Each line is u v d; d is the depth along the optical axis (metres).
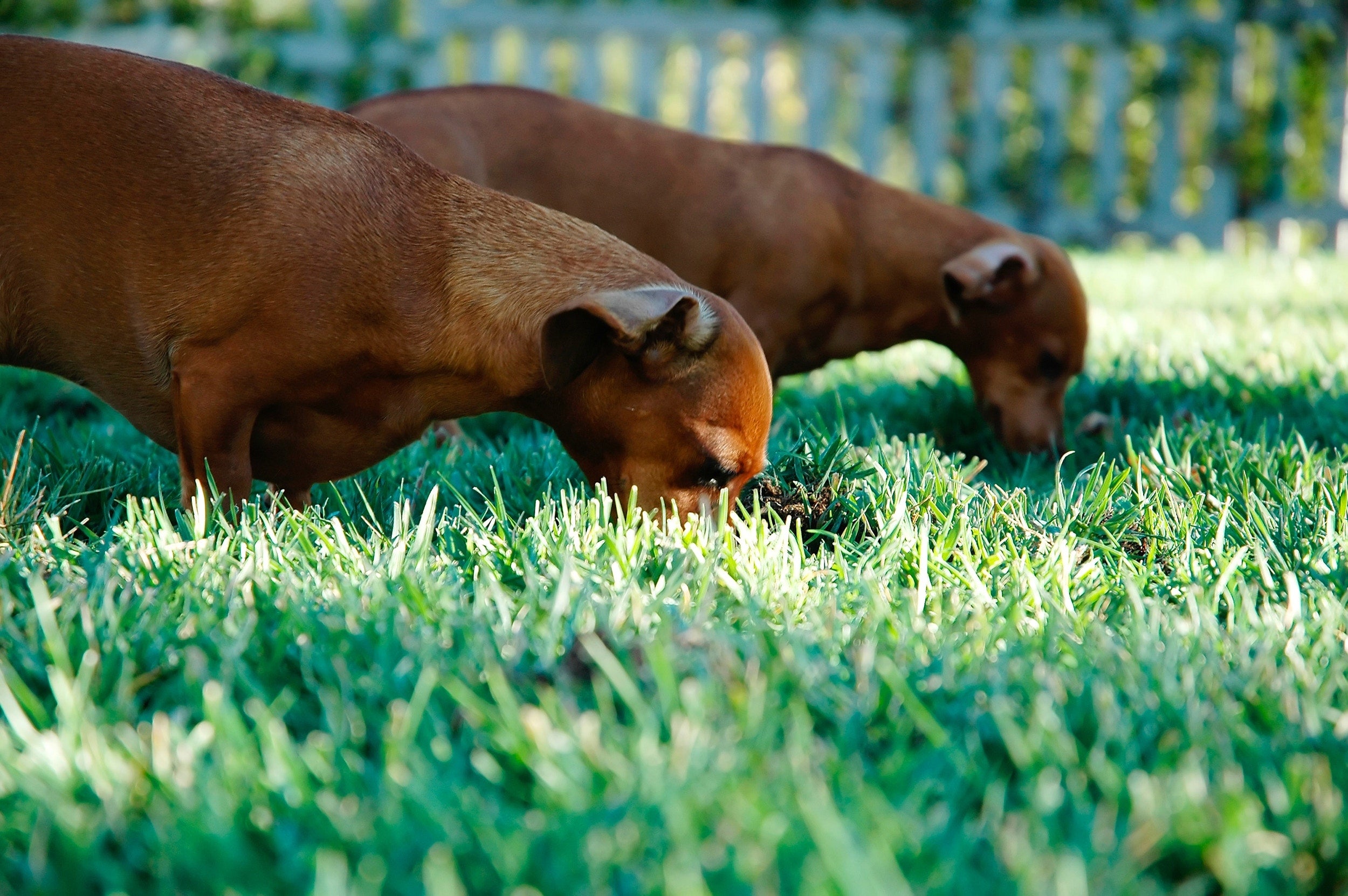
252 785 2.07
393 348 3.77
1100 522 3.96
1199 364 6.84
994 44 14.37
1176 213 14.80
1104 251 14.82
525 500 4.18
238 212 3.63
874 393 6.61
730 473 3.92
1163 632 2.93
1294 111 14.89
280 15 13.49
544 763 2.12
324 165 3.74
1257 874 1.96
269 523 3.47
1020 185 14.84
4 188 3.64
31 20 12.74
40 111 3.66
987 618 2.97
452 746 2.30
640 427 3.89
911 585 3.36
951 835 2.03
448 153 5.90
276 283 3.60
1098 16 14.26
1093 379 6.82
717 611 3.03
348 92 13.48
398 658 2.61
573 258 3.90
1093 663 2.66
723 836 1.91
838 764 2.16
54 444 4.50
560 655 2.69
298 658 2.68
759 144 6.69
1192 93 14.95
